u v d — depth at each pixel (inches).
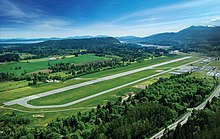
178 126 5403.5
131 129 5698.8
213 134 5147.6
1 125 6924.2
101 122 6304.1
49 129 5748.0
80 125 5989.2
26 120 7185.0
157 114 6579.7
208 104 7327.8
